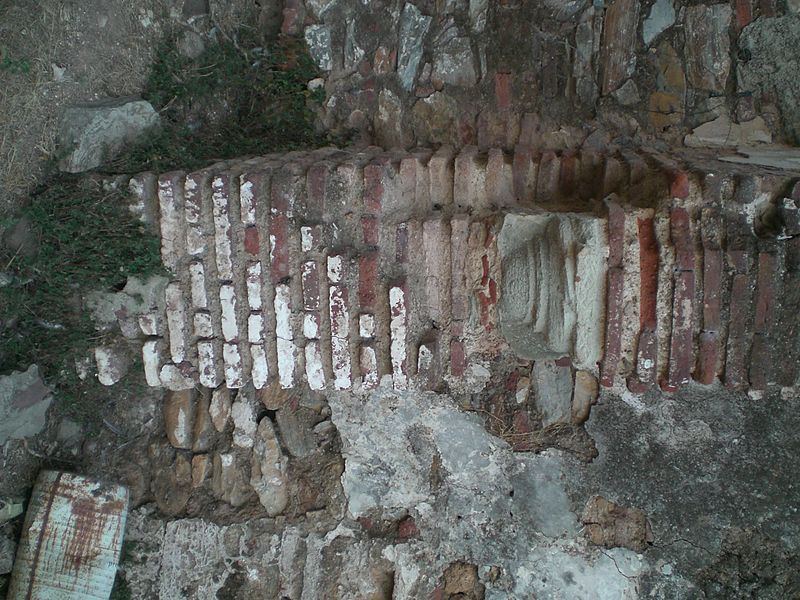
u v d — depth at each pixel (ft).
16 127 10.36
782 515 10.05
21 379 10.85
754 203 9.36
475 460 11.05
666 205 9.38
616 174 10.44
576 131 12.80
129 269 10.55
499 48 12.92
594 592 10.57
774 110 12.80
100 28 11.27
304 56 12.85
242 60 12.77
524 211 9.95
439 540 11.18
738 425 10.12
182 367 11.07
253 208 10.12
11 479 11.07
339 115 13.07
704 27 12.82
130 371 11.55
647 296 9.31
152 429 12.22
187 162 11.07
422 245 10.21
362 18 12.96
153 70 11.97
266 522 11.70
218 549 11.76
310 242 10.16
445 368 10.78
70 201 10.51
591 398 10.65
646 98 12.94
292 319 10.61
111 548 11.25
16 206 10.59
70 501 11.14
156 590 11.83
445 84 12.98
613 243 9.18
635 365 9.52
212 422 11.93
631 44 12.90
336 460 11.60
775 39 12.64
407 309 10.31
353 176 10.16
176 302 10.69
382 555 11.32
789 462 9.98
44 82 10.59
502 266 9.91
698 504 10.32
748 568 10.18
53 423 11.72
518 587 10.85
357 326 10.47
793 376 9.59
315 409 11.75
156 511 11.96
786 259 9.25
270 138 12.42
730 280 9.23
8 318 10.85
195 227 10.35
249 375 11.09
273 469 11.80
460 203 10.59
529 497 10.87
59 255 10.66
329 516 11.56
